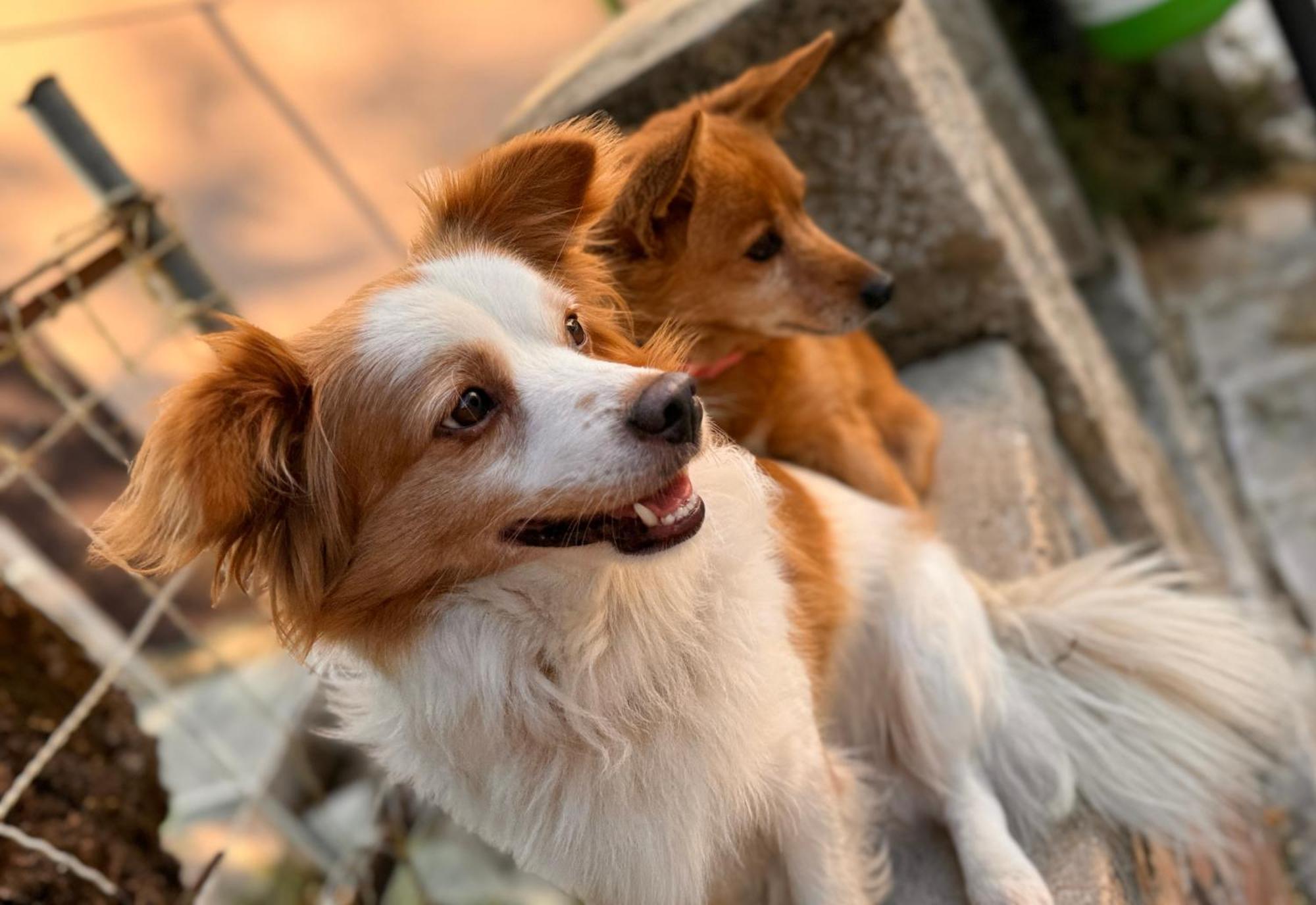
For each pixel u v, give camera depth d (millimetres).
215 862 594
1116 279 1524
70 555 1135
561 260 492
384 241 1227
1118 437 989
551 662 437
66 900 551
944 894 530
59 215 1096
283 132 1136
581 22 1172
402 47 1129
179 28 1053
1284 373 1380
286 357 417
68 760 600
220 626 1187
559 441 411
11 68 1027
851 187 795
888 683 573
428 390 414
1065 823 553
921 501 739
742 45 726
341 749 1017
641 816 446
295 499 419
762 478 515
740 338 659
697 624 451
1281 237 1641
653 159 575
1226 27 1924
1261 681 601
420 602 427
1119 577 610
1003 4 1655
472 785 449
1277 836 762
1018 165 1416
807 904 487
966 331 865
